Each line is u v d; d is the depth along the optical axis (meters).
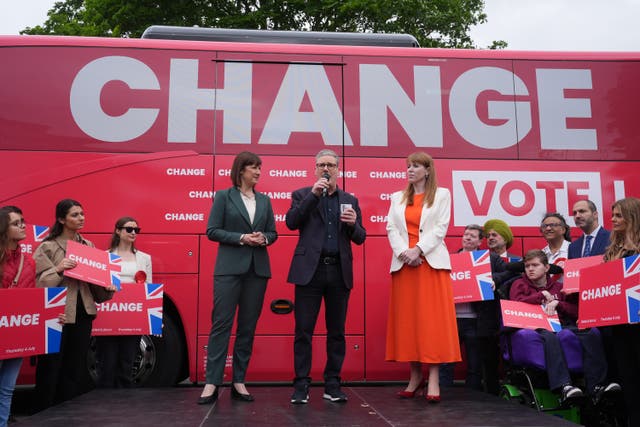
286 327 5.53
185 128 5.61
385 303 5.62
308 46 5.88
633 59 6.04
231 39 6.08
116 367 5.25
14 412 6.01
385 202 5.69
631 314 3.97
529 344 4.70
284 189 5.62
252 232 4.52
